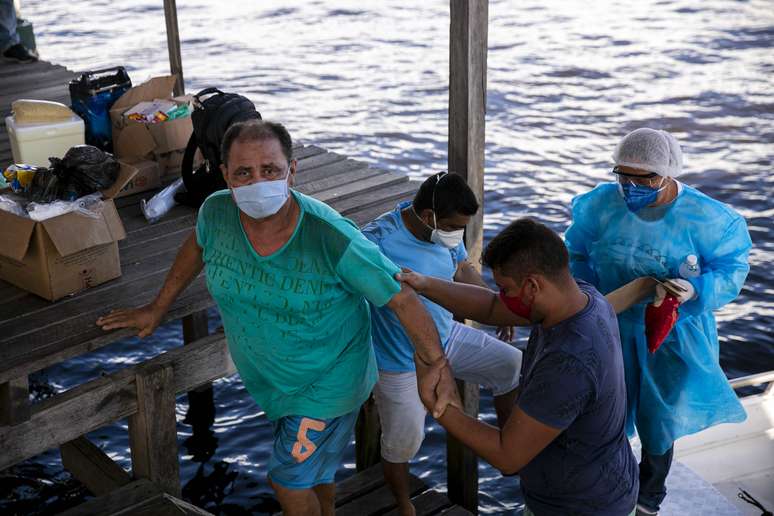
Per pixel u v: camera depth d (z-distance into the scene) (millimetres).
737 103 14617
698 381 3697
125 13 21688
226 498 5852
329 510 3455
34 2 22938
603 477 2629
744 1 22219
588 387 2469
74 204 3994
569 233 3812
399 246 3445
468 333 3879
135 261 4430
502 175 11656
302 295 2812
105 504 3752
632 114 14195
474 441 2633
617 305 3461
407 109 14453
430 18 20969
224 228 2869
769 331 8000
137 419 3951
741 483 4727
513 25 20484
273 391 3078
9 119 5367
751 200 10789
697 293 3500
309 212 2770
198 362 4082
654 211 3553
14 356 3539
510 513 5742
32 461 6059
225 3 22750
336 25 20438
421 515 4586
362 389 3104
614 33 19500
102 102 5652
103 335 3678
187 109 5562
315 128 13547
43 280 3941
